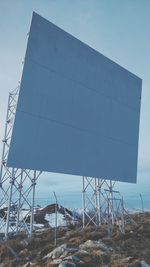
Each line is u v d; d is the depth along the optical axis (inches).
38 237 716.7
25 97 634.2
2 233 757.9
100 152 804.6
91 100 812.6
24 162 605.0
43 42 698.8
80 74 791.7
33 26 676.7
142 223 868.6
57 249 552.1
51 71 706.2
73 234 714.2
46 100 681.0
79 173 725.9
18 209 740.7
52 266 479.5
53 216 1193.4
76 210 1235.9
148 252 593.9
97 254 521.3
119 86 933.2
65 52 757.9
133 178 915.4
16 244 637.9
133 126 960.9
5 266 543.8
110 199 802.8
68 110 734.5
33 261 534.0
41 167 638.5
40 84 673.6
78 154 737.0
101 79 863.7
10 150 583.5
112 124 871.1
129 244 634.2
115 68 932.0
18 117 612.7
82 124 767.7
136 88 1015.0
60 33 752.3
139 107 1009.5
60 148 693.3
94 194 915.4
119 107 914.1
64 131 712.4
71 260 486.9
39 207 1331.2
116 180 840.9
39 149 643.5
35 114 649.6
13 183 671.1
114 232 745.6
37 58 675.4
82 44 820.0
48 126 674.8
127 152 909.2
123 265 488.4
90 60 837.8
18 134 605.9
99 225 848.3
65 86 738.8
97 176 776.3
